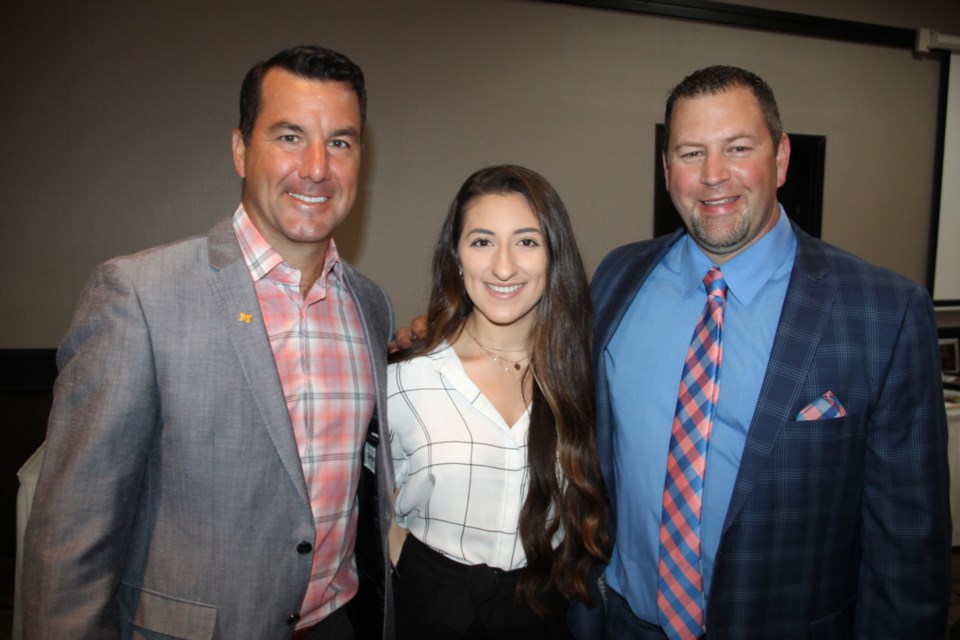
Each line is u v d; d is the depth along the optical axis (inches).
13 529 107.7
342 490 49.4
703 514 47.8
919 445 43.6
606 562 55.3
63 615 36.5
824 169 146.4
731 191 46.9
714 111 46.9
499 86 124.1
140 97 106.4
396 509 57.4
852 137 148.0
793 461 43.9
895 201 152.6
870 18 146.5
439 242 61.4
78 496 37.3
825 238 149.0
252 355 42.8
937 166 152.4
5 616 100.4
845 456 44.6
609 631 56.4
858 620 47.6
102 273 41.4
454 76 121.4
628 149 133.0
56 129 103.6
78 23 102.7
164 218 109.5
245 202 48.7
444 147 122.3
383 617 51.4
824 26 141.0
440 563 53.3
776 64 141.0
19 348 105.8
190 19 107.2
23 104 101.8
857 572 48.5
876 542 45.9
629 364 53.8
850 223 150.2
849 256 48.7
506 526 53.4
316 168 43.7
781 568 44.8
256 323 43.6
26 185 103.3
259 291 47.3
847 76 146.1
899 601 44.5
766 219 48.1
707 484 47.8
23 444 107.3
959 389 122.6
